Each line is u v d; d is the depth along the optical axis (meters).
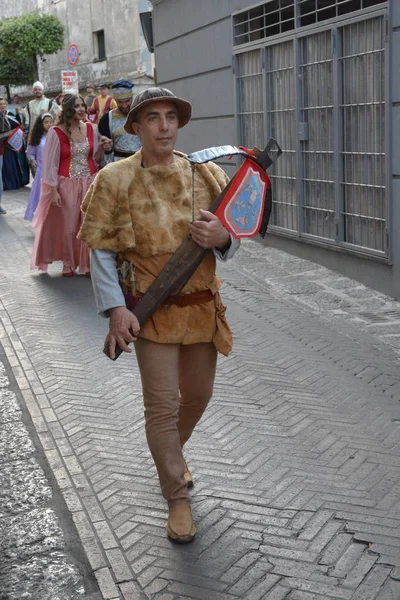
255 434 4.68
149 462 4.39
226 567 3.39
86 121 9.25
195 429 4.76
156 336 3.48
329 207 9.02
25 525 3.84
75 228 8.98
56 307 7.73
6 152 18.22
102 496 4.04
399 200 7.55
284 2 9.62
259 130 10.57
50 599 3.26
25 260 10.16
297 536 3.60
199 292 3.56
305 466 4.27
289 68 9.57
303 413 4.96
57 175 8.83
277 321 7.01
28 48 32.53
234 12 10.76
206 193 3.54
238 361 5.94
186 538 3.56
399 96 7.38
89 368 5.93
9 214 14.32
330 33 8.54
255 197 3.51
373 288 8.21
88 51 32.84
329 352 6.13
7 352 6.43
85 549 3.58
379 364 5.83
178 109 3.47
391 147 7.60
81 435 4.78
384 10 7.44
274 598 3.17
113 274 3.45
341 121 8.52
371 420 4.85
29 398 5.43
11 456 4.58
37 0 37.44
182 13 12.70
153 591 3.25
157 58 14.20
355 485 4.05
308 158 9.42
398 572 3.31
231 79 11.14
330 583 3.25
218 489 4.04
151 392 3.52
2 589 3.34
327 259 9.19
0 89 40.53
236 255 10.07
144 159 3.48
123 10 29.94
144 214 3.42
